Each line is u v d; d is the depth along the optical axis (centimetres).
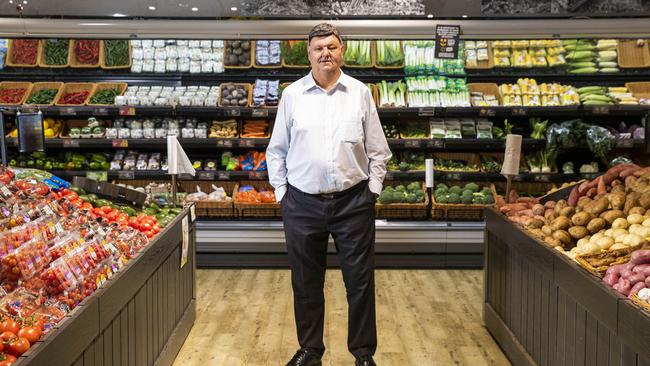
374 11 488
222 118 701
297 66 674
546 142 661
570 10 491
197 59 683
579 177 663
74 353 216
